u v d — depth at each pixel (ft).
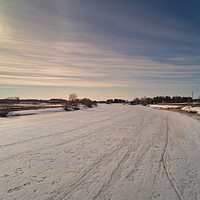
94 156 15.40
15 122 40.04
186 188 9.66
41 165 13.14
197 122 41.34
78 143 20.18
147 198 8.61
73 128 31.32
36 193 9.09
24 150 17.13
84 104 166.30
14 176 11.20
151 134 25.95
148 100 338.95
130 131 28.43
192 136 24.62
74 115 62.13
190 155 15.80
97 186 9.86
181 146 19.06
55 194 8.98
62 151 16.90
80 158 14.83
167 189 9.53
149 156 15.47
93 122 40.52
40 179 10.77
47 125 35.14
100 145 19.31
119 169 12.41
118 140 21.85
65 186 9.86
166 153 16.40
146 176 11.25
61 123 38.42
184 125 36.19
